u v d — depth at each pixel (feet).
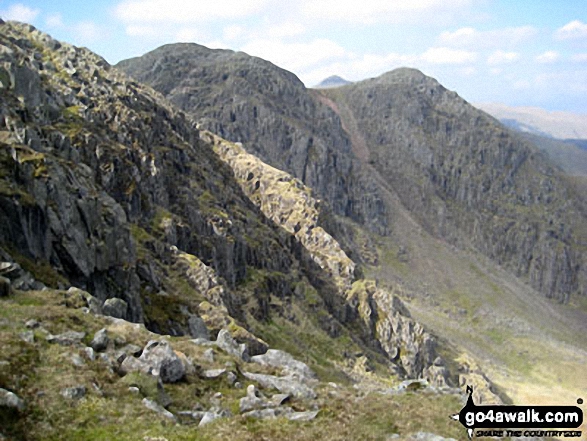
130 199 325.21
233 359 146.10
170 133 509.76
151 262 279.69
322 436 100.63
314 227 627.46
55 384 103.30
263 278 443.32
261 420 108.06
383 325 540.52
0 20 483.51
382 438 103.91
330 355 416.46
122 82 513.86
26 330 120.16
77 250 194.39
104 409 100.58
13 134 229.04
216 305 305.73
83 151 311.27
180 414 110.42
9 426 89.40
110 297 205.57
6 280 142.72
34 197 187.73
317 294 497.87
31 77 309.22
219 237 402.72
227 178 601.62
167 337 150.92
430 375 532.73
